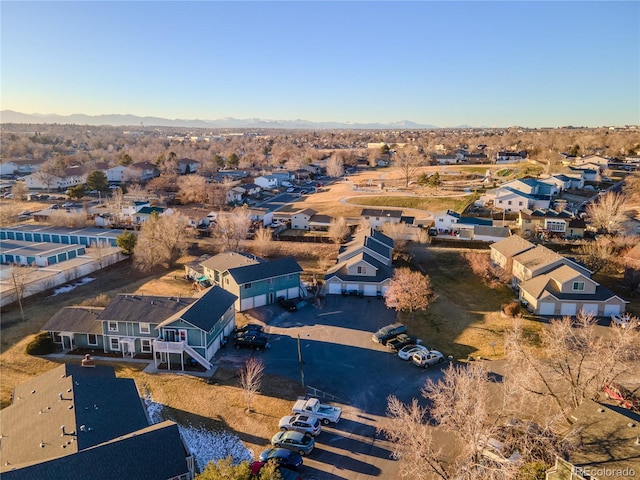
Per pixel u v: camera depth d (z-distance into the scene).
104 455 24.83
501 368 41.50
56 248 79.12
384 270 62.75
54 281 65.31
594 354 33.78
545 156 155.25
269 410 35.97
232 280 55.41
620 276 63.94
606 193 106.06
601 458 24.44
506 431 28.64
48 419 29.22
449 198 110.56
